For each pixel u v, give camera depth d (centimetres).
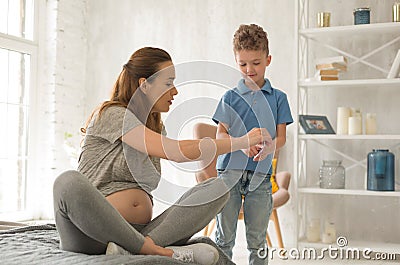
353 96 482
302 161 478
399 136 431
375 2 475
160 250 214
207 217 232
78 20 562
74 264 183
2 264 186
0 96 501
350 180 479
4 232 246
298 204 458
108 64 564
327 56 489
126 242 206
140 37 554
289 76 500
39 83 538
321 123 464
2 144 503
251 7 514
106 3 566
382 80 438
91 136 230
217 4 527
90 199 193
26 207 526
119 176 227
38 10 540
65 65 546
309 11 495
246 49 288
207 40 529
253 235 284
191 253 221
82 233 203
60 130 540
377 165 437
